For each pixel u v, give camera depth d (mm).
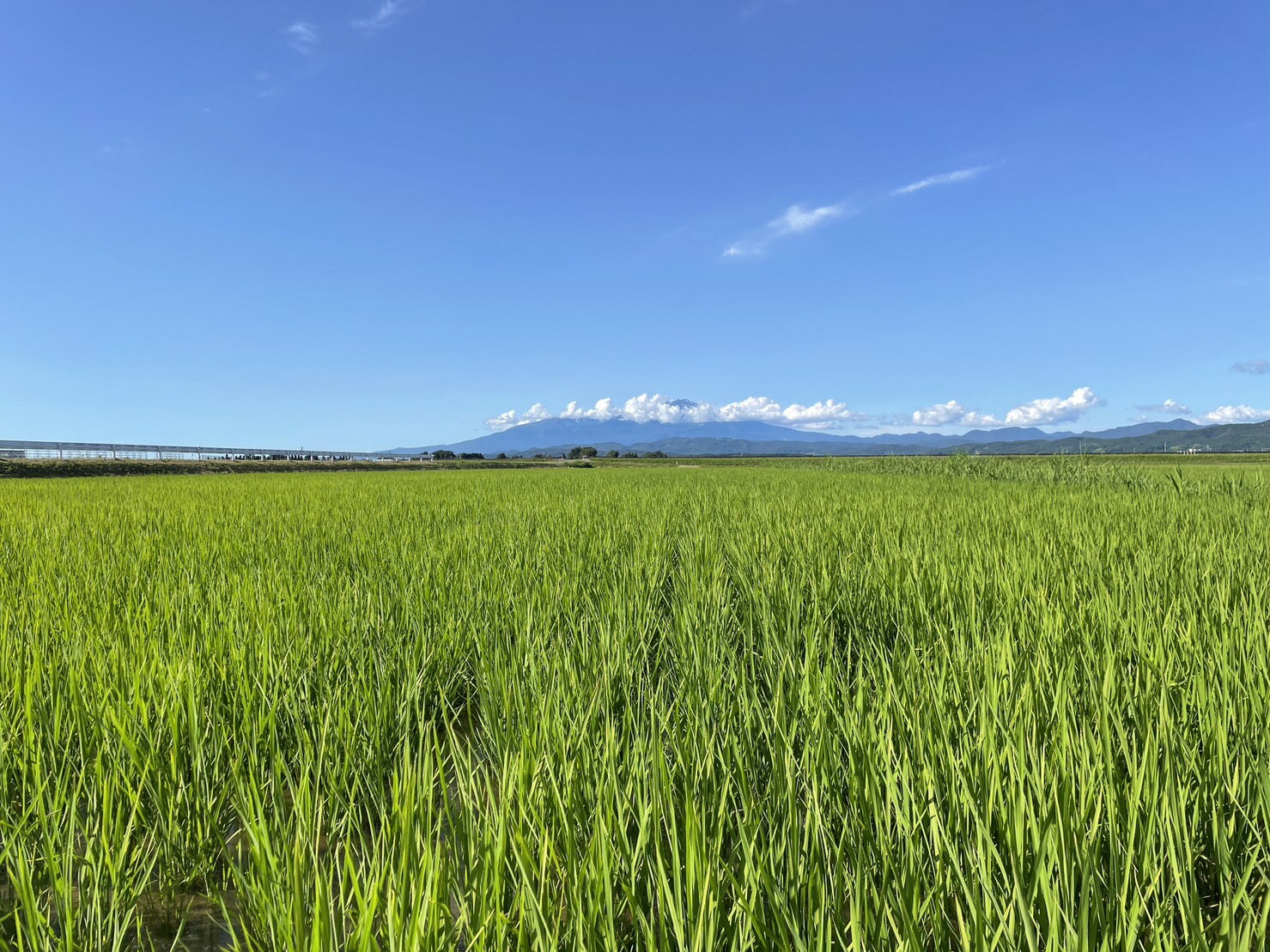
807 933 1289
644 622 3326
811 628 3068
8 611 3441
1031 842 1479
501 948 1246
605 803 1558
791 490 12398
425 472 31938
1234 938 1250
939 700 2125
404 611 3424
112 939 1490
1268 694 2152
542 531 6434
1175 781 1637
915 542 5156
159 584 4133
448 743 2381
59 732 2197
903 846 1499
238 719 2291
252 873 1520
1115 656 2572
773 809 1662
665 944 1271
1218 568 4160
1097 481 14000
